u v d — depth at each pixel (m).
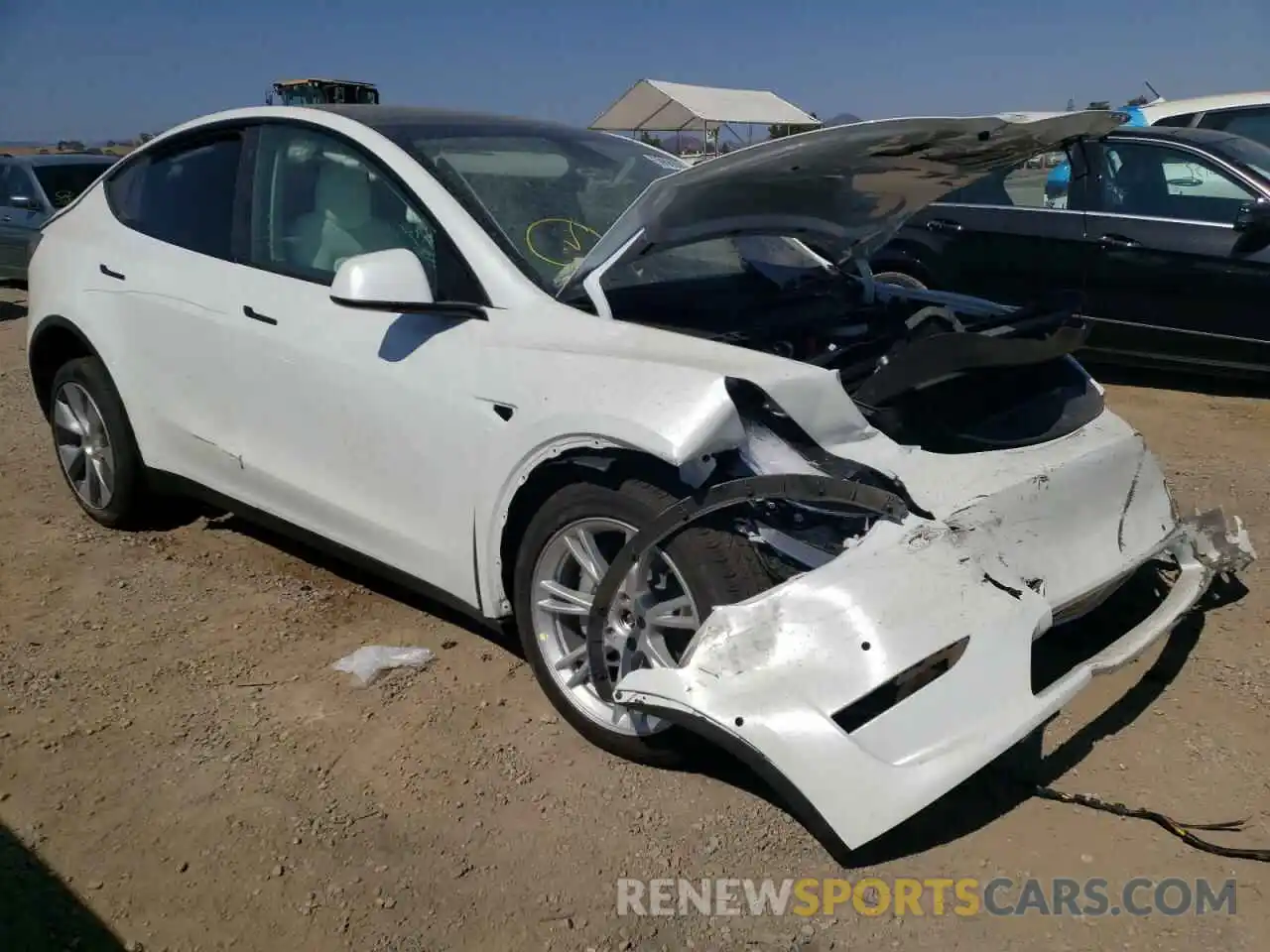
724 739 2.35
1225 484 4.88
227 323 3.63
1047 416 3.11
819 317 3.42
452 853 2.55
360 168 3.43
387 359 3.15
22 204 11.02
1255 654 3.36
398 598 3.86
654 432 2.47
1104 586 2.86
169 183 4.09
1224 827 2.60
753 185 3.04
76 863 2.51
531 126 3.88
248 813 2.69
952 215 7.09
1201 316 6.25
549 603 2.92
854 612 2.37
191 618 3.72
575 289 3.02
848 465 2.58
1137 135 6.46
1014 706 2.38
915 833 2.61
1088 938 2.29
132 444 4.19
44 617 3.73
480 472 2.92
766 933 2.32
